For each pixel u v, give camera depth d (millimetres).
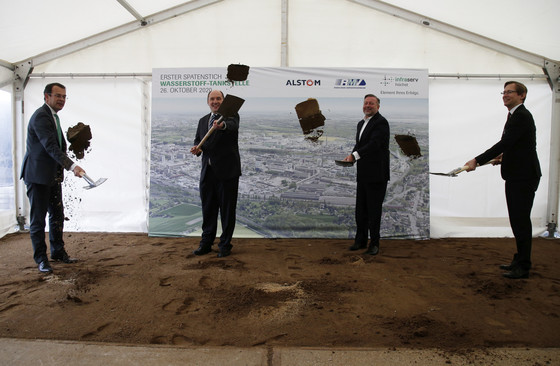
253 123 5852
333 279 3785
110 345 2447
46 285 3596
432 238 5934
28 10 4797
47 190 4105
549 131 5883
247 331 2668
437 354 2355
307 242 5609
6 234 5965
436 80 5918
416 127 5805
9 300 3225
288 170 5871
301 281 3703
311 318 2875
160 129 5910
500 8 4816
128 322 2801
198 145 4523
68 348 2410
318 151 5848
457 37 5758
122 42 5930
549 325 2771
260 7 5801
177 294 3348
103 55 5969
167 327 2721
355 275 3932
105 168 6109
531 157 3793
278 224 5883
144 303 3150
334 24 5820
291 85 5832
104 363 2248
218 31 5867
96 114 6082
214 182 4742
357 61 5898
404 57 5867
